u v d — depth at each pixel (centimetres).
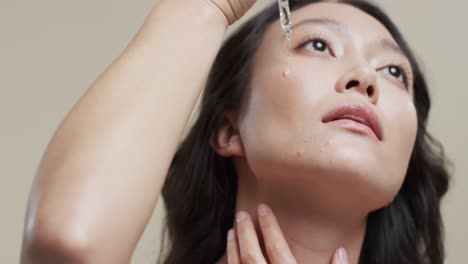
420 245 97
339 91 70
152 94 54
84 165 50
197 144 88
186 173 90
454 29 127
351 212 72
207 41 59
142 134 53
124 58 56
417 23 128
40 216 49
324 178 67
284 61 74
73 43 121
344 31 77
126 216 51
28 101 118
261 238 74
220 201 88
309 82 70
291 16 80
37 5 121
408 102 76
